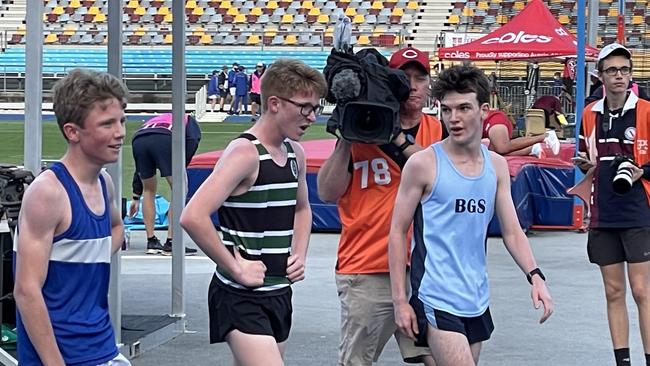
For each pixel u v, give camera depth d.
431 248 4.26
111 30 5.88
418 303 4.27
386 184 4.71
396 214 4.33
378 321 4.76
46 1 42.75
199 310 7.93
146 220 10.59
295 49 40.59
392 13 41.25
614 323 6.16
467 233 4.26
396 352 6.78
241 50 40.53
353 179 4.78
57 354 3.42
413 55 4.86
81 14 42.44
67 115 3.44
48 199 3.39
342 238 4.85
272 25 42.28
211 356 6.59
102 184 3.63
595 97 8.36
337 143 4.75
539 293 4.36
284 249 4.07
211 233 3.87
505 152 9.12
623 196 6.01
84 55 39.94
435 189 4.23
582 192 6.22
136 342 6.50
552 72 30.12
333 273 9.56
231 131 29.88
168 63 39.44
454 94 4.20
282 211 4.05
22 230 3.40
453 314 4.22
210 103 37.03
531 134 14.93
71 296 3.48
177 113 7.22
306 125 4.02
